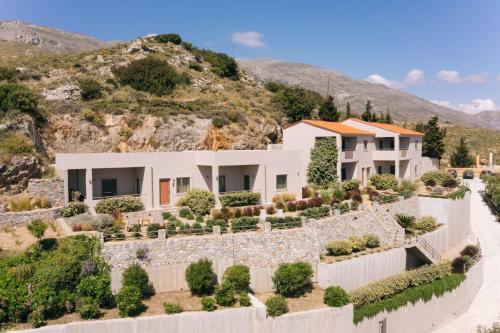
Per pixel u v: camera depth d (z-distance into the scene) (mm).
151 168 37438
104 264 25250
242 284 26516
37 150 38531
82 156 34375
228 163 39219
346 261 30625
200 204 36594
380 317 28672
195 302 25469
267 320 24672
